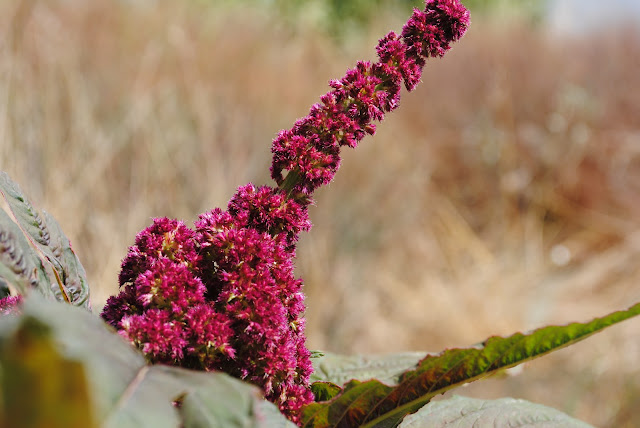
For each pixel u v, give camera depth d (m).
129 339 0.92
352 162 6.77
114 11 6.20
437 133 8.77
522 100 8.76
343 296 5.95
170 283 0.97
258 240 1.04
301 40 8.48
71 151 4.44
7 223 0.93
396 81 1.16
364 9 10.70
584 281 6.74
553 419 1.29
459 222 7.87
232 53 6.90
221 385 0.69
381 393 1.03
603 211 7.95
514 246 7.52
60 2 6.00
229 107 6.19
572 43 9.41
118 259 4.19
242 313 0.99
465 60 9.20
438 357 1.03
